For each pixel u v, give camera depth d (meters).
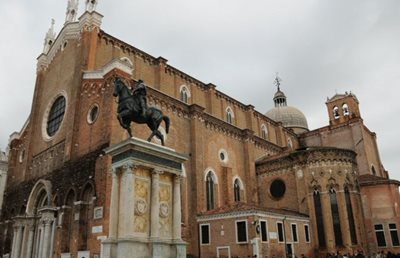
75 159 33.31
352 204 44.28
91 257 27.53
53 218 33.38
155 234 16.77
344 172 45.09
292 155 47.72
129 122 18.47
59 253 30.70
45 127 42.09
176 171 19.02
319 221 43.59
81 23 39.97
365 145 63.75
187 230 37.22
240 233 34.72
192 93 48.47
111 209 17.19
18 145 47.25
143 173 17.67
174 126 39.78
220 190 43.94
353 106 67.19
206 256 36.38
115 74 32.50
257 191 50.19
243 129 51.22
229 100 54.97
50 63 46.06
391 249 45.97
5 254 40.22
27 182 41.12
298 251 39.47
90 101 34.69
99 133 31.73
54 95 42.12
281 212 39.81
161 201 18.14
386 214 47.56
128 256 15.55
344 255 37.62
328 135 68.38
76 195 31.39
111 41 40.44
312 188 45.00
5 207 43.84
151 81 43.31
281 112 79.25
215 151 45.09
